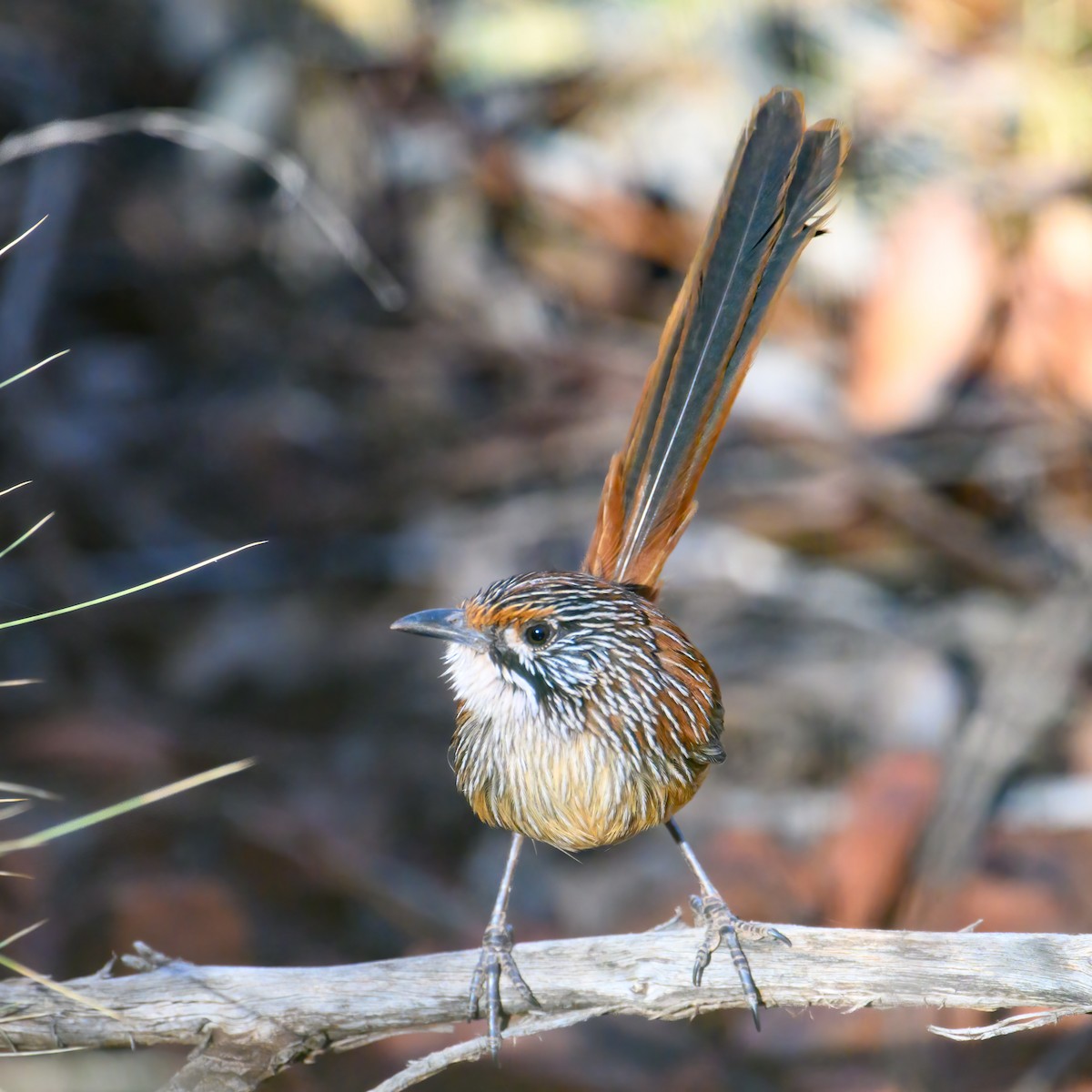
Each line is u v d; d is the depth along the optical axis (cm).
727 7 1388
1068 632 1098
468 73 1453
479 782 672
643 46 1418
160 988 595
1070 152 1282
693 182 1411
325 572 1308
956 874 980
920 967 580
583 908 1049
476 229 1484
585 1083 881
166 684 1212
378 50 1461
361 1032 602
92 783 1092
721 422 700
